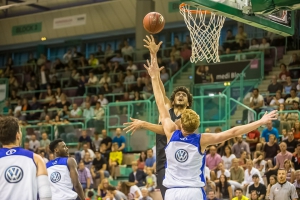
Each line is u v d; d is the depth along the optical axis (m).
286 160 10.77
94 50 23.83
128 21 21.84
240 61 16.34
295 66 16.61
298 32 18.72
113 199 11.98
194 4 7.23
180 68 18.66
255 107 13.99
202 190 5.04
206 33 8.34
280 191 9.91
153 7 21.02
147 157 13.34
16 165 4.10
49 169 6.81
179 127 5.32
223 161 12.22
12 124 4.22
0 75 23.50
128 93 17.77
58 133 16.33
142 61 20.19
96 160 14.13
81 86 19.75
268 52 17.27
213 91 16.55
